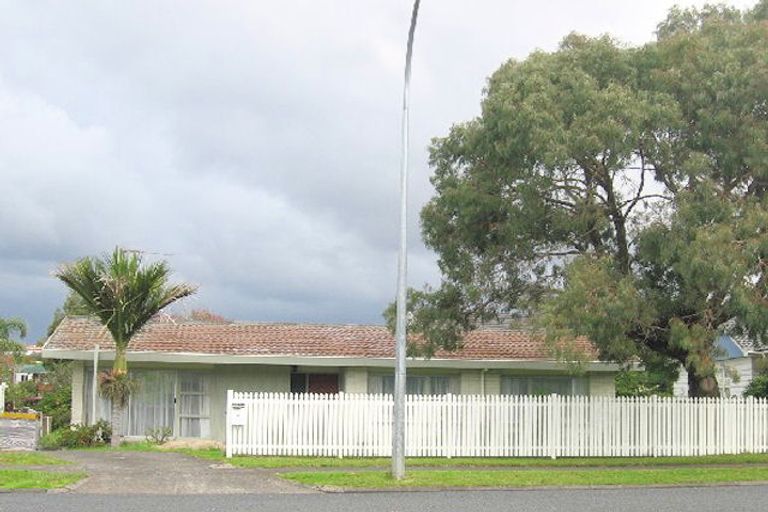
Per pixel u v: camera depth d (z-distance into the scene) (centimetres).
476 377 3061
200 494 1625
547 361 2966
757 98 2172
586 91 2180
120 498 1545
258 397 2320
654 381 4022
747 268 2047
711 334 2195
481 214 2464
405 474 1833
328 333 3169
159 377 2956
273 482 1788
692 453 2478
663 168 2233
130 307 2552
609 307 2092
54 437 2712
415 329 2664
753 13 2545
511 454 2398
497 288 2608
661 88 2234
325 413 2344
